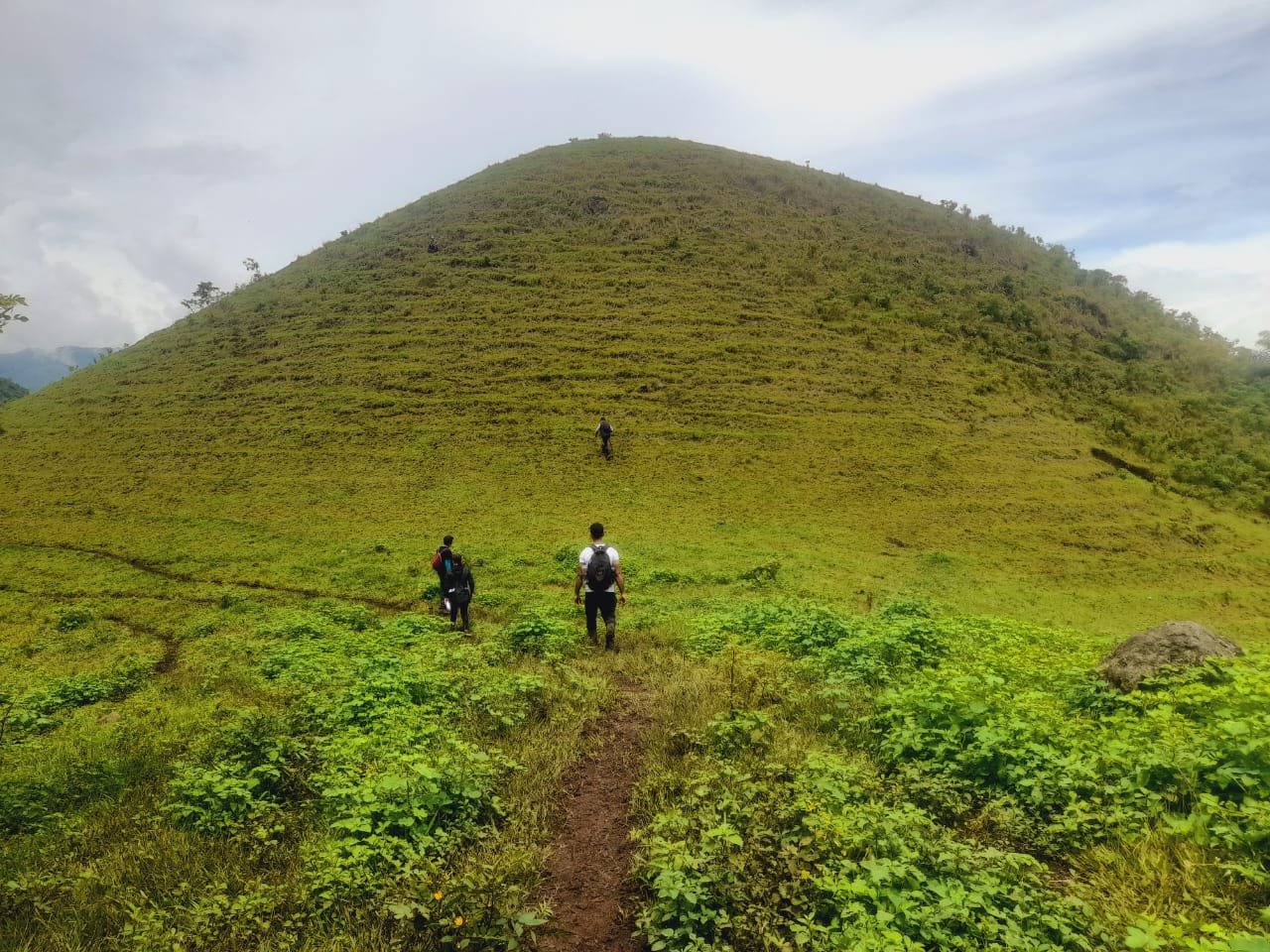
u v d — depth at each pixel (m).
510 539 27.80
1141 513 32.03
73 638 18.45
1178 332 61.84
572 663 11.36
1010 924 3.76
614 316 49.38
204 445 38.84
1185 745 5.54
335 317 52.53
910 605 16.14
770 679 9.35
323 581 24.11
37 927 4.59
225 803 6.03
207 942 4.31
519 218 66.25
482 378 43.12
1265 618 23.56
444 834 5.30
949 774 6.05
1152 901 4.20
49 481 36.41
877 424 38.66
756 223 64.62
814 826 4.84
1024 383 44.78
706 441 36.84
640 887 4.98
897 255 61.44
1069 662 10.32
